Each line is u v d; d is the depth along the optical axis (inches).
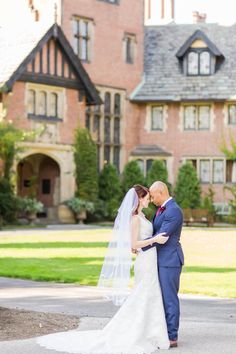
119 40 1738.4
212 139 1734.7
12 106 1472.7
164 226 382.0
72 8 1643.7
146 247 381.7
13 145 1402.6
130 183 1679.4
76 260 761.6
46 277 629.3
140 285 378.3
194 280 618.2
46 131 1523.1
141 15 1787.6
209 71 1749.5
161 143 1759.4
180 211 386.0
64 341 372.8
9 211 1421.0
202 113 1747.0
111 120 1723.7
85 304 501.0
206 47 1745.8
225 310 482.0
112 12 1723.7
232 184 1716.3
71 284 602.5
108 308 484.7
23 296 536.4
